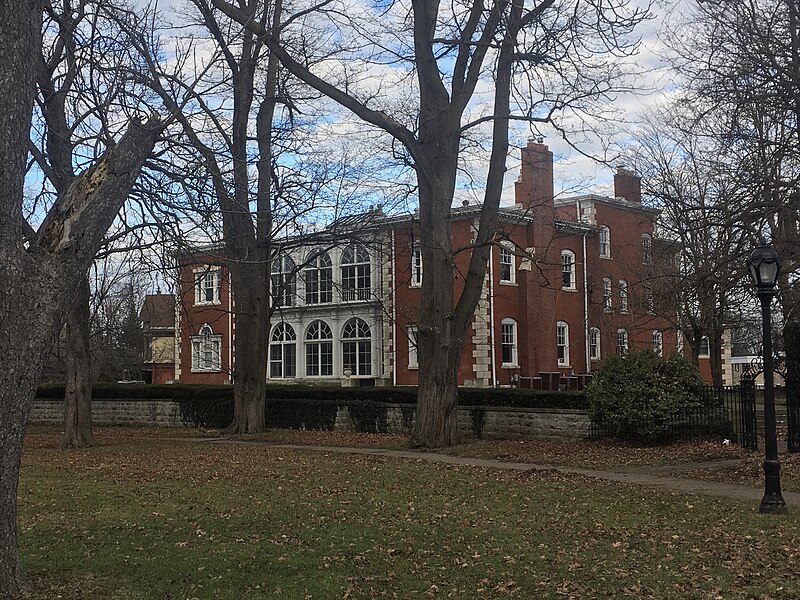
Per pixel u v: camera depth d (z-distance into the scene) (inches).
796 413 714.8
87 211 276.8
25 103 262.7
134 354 1801.2
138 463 693.9
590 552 356.8
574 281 1658.5
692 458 713.6
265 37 691.4
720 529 402.6
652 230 1434.5
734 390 811.4
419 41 818.2
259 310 1060.5
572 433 882.8
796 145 677.9
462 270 1533.0
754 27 665.6
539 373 1471.5
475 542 373.7
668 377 828.6
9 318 253.3
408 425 1019.3
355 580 305.7
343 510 450.0
